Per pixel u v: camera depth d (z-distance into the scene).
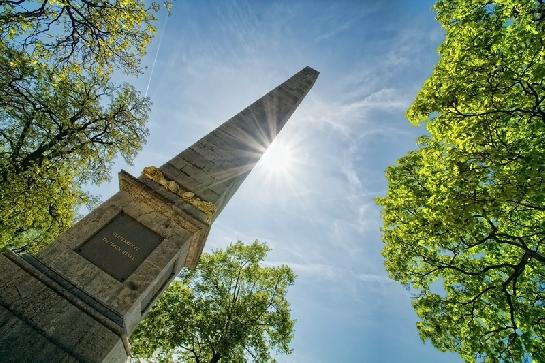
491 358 9.88
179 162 9.86
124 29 12.92
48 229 18.75
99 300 6.37
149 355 18.77
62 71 13.45
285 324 20.48
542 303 10.23
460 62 9.41
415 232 11.21
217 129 11.31
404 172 13.21
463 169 8.40
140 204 8.04
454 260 11.46
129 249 7.28
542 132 8.27
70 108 16.59
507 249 10.68
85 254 6.93
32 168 14.83
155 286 7.62
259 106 13.34
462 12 10.52
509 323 10.37
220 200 9.55
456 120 9.04
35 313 5.71
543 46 7.76
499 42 8.49
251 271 21.69
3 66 13.75
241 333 18.66
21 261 6.20
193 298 20.14
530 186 6.91
